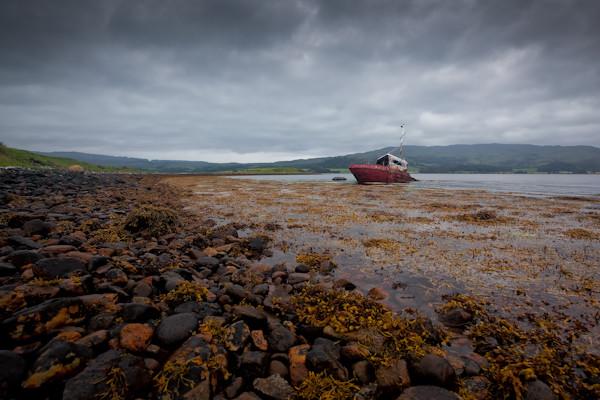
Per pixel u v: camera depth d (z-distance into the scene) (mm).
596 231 14352
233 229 12398
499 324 5617
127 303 5082
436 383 3773
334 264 9148
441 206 23531
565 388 3885
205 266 8164
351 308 5648
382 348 4344
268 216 18000
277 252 10594
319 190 40125
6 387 2740
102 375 3160
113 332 4023
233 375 3873
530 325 5605
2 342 3295
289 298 6414
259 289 6703
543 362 4219
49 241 7816
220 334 4477
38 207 13469
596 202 27359
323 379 3695
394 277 8156
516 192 39781
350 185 53562
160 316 4918
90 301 4465
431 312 6141
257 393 3561
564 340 5086
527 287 7473
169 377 3348
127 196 22734
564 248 11195
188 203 23844
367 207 22625
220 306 5781
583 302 6625
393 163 62594
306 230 14141
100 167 106062
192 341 4016
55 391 2975
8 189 18062
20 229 8578
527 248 11172
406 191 39500
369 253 10430
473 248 11141
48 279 5340
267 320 5086
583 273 8500
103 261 6449
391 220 17000
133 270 6543
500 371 3920
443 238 12742
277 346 4410
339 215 18625
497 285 7609
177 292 5715
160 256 8195
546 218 18156
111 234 9922
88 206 15336
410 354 4254
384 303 6523
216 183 54000
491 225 15750
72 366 3148
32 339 3453
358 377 3852
